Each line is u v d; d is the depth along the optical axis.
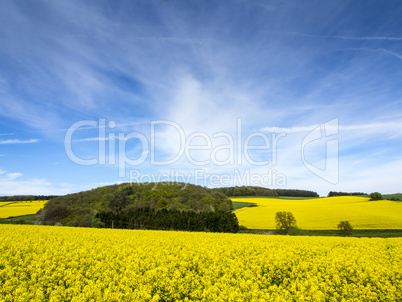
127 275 12.02
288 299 9.75
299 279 12.60
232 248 17.34
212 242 19.62
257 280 11.70
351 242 21.11
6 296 9.73
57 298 9.74
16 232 22.42
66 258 14.12
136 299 9.66
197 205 71.94
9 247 16.23
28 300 9.67
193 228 53.81
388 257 16.39
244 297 9.66
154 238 20.91
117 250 15.80
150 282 11.54
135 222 57.34
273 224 52.50
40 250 15.55
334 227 45.06
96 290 9.88
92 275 12.02
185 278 11.89
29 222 59.38
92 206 68.94
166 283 11.33
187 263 13.91
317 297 9.74
